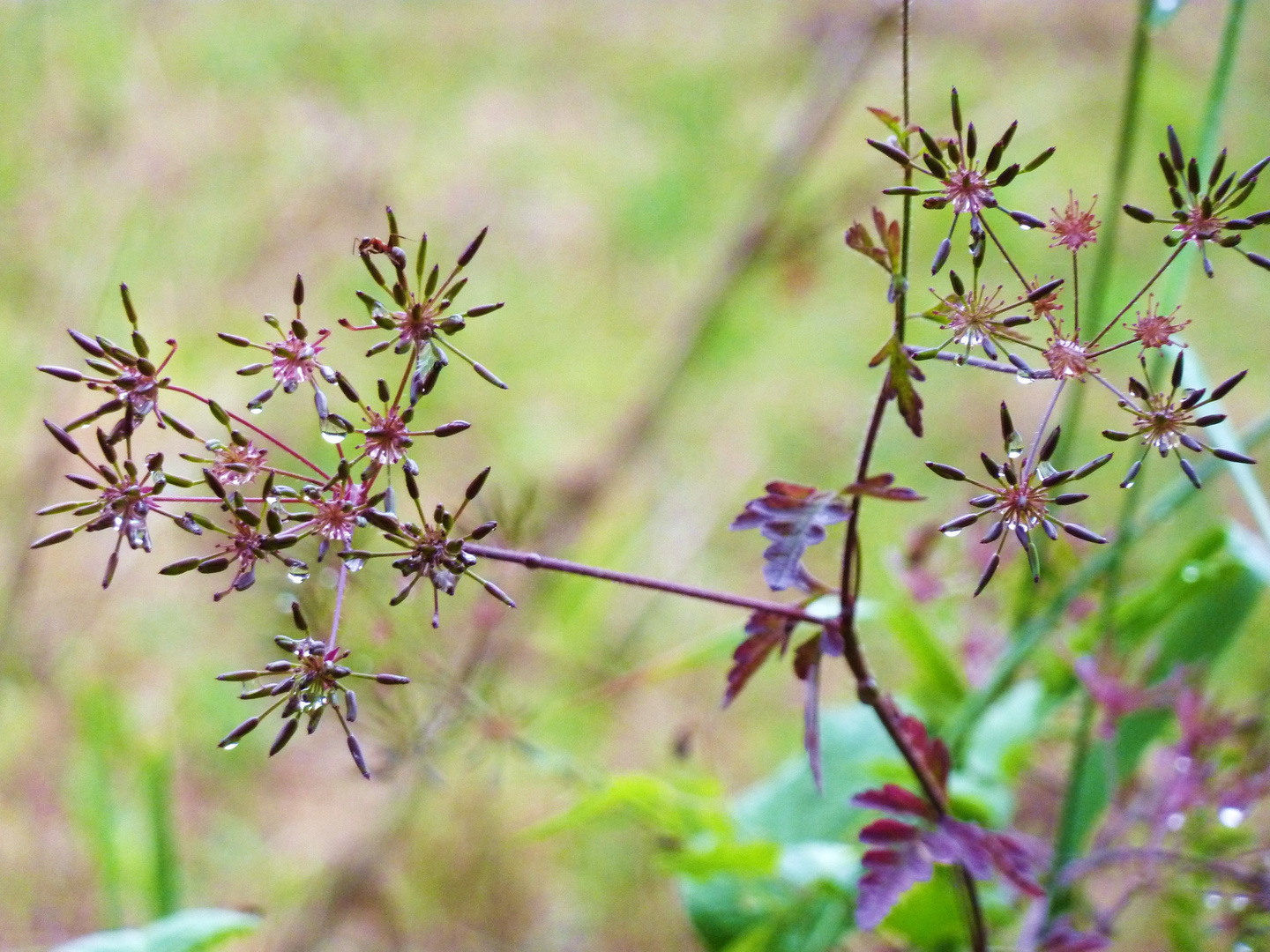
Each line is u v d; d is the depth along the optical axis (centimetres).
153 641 139
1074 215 63
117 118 165
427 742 79
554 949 107
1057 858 75
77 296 153
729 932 77
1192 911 74
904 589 89
